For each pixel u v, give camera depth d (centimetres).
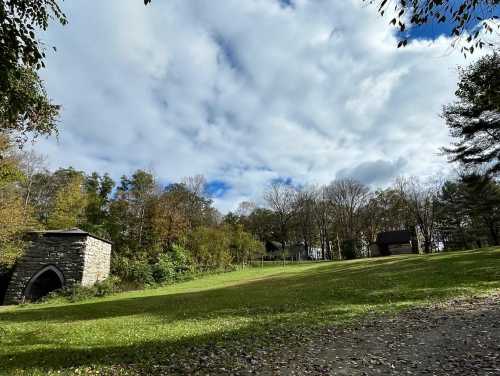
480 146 2955
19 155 3475
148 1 625
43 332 1322
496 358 703
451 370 664
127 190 6025
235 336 1093
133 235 5647
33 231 3325
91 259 3491
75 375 751
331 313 1370
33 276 3247
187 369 773
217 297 2384
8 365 847
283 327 1180
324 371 712
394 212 8044
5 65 711
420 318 1148
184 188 6781
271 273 4400
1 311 2336
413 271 2602
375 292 1831
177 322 1456
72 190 5141
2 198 2675
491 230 6038
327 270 3859
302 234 8988
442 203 7175
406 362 734
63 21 770
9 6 698
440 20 675
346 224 8319
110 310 2055
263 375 709
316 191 8981
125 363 841
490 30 677
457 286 1753
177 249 4934
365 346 877
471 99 2619
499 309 1163
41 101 988
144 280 3950
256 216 9331
